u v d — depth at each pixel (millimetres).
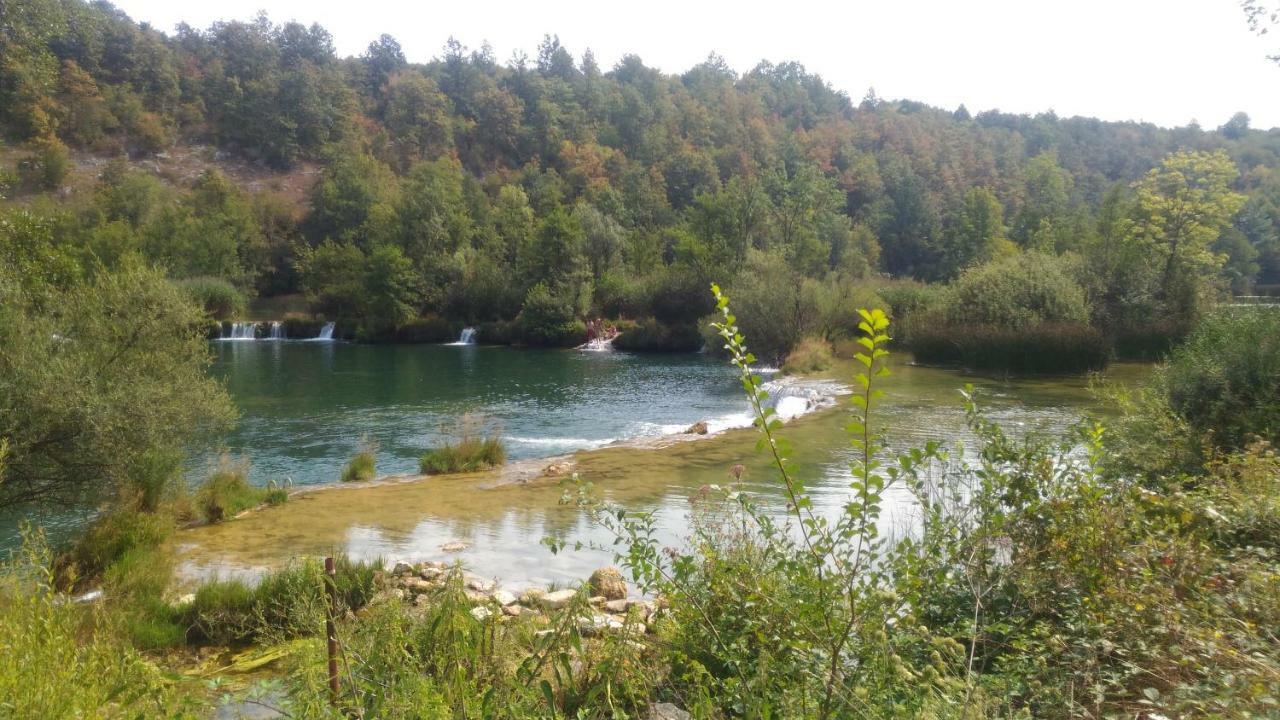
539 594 6504
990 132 157250
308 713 2977
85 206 82938
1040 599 4133
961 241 79188
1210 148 126375
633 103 136750
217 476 11672
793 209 61656
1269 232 77688
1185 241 36594
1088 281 33219
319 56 154000
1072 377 25750
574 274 52594
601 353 44562
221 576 8141
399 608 3736
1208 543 4484
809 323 35750
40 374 8922
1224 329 10656
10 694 2850
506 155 134750
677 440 16484
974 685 3137
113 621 5945
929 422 16641
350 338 56750
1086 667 3451
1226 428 8172
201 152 119250
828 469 12680
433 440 18625
